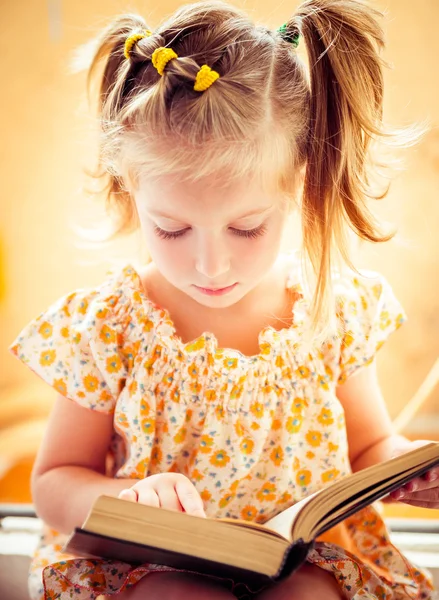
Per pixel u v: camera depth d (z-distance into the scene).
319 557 0.76
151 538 0.63
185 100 0.71
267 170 0.72
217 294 0.76
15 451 1.17
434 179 1.13
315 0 0.77
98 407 0.82
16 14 1.14
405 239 1.14
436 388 1.16
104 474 0.85
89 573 0.75
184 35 0.74
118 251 0.99
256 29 0.76
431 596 0.81
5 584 0.95
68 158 1.18
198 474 0.80
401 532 1.00
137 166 0.73
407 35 1.10
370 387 0.87
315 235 0.80
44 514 0.81
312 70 0.76
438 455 0.72
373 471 0.70
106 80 0.81
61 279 1.21
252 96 0.71
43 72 1.16
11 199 1.19
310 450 0.83
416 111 1.11
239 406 0.80
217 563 0.63
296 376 0.81
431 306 1.17
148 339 0.80
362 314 0.84
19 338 0.84
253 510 0.82
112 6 1.12
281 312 0.83
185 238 0.74
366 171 0.83
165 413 0.80
